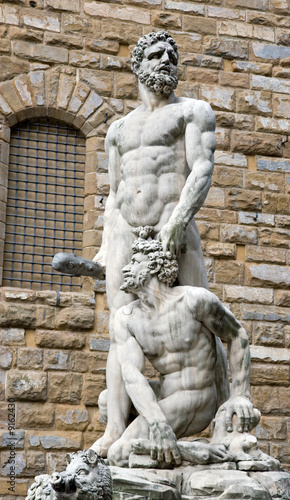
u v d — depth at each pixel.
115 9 16.50
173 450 8.71
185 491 8.56
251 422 8.99
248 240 16.03
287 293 15.92
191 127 9.65
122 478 8.30
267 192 16.36
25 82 15.77
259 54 17.05
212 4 17.05
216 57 16.84
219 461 8.77
